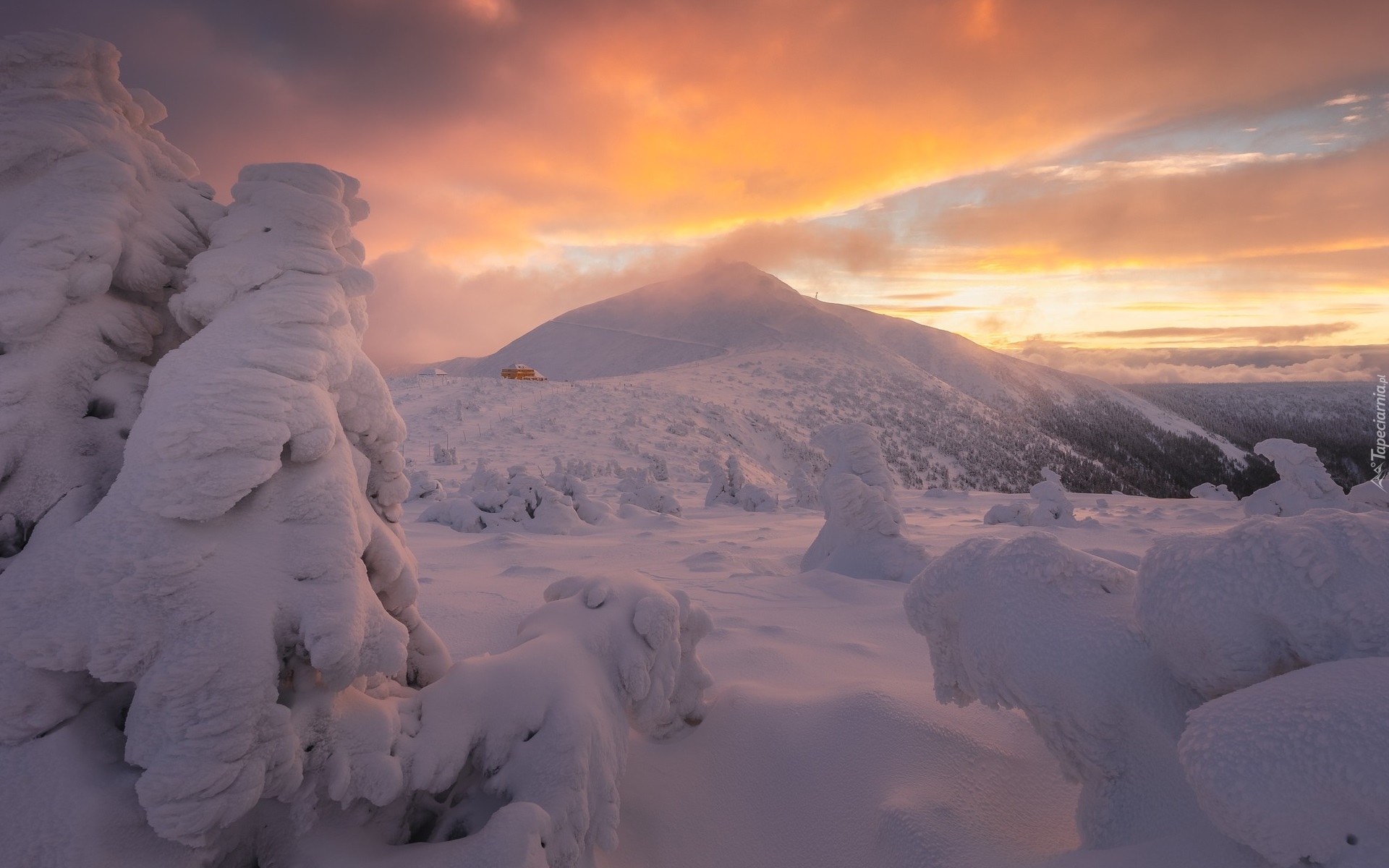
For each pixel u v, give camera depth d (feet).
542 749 6.44
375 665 5.91
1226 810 4.06
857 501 22.00
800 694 9.54
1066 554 6.38
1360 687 4.06
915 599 7.05
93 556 5.08
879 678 10.87
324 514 5.97
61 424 6.31
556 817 6.05
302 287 6.55
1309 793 3.85
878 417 363.76
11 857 4.67
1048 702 5.88
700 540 32.01
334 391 6.77
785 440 212.43
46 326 6.29
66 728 5.22
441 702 6.64
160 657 4.99
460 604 14.61
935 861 6.31
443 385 195.72
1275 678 4.44
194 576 5.18
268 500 5.83
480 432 136.36
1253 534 5.01
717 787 8.17
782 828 7.50
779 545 30.53
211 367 5.86
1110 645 5.73
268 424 5.57
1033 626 6.05
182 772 4.72
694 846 7.47
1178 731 5.30
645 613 8.16
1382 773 3.71
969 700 7.08
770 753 8.38
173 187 7.62
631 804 7.88
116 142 7.02
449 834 6.28
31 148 6.44
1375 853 3.71
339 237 7.88
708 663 11.64
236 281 6.47
